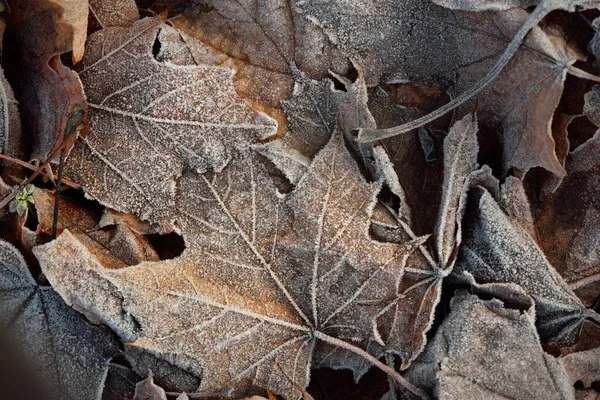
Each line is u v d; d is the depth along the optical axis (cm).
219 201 69
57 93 68
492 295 69
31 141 69
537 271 69
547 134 68
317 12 70
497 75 69
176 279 68
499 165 70
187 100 69
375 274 68
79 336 68
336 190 68
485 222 69
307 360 69
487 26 69
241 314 68
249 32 70
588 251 70
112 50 69
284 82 70
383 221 69
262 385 68
